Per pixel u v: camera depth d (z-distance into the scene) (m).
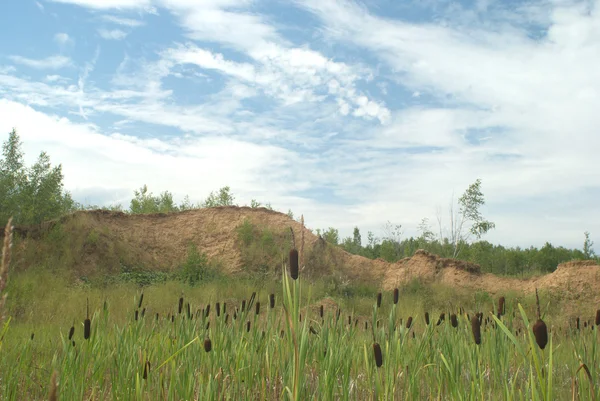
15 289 16.38
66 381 4.76
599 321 5.02
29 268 21.41
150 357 5.30
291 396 2.77
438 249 44.59
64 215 27.38
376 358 4.00
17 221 24.69
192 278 26.84
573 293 25.97
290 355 3.84
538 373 2.71
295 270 2.84
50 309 15.45
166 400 4.69
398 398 4.67
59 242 24.86
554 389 5.53
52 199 26.06
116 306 16.05
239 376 4.71
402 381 4.96
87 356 4.83
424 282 31.42
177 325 6.10
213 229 33.75
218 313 5.81
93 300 16.94
